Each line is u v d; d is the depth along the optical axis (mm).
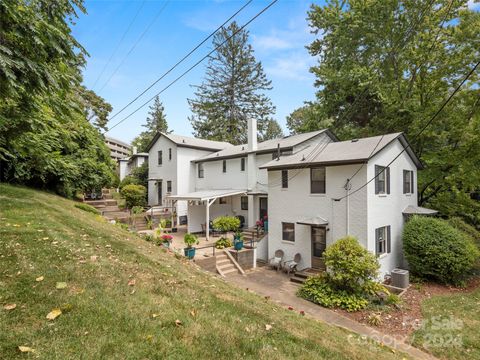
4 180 11844
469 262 11219
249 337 3818
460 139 15812
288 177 13992
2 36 4238
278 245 14289
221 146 26391
